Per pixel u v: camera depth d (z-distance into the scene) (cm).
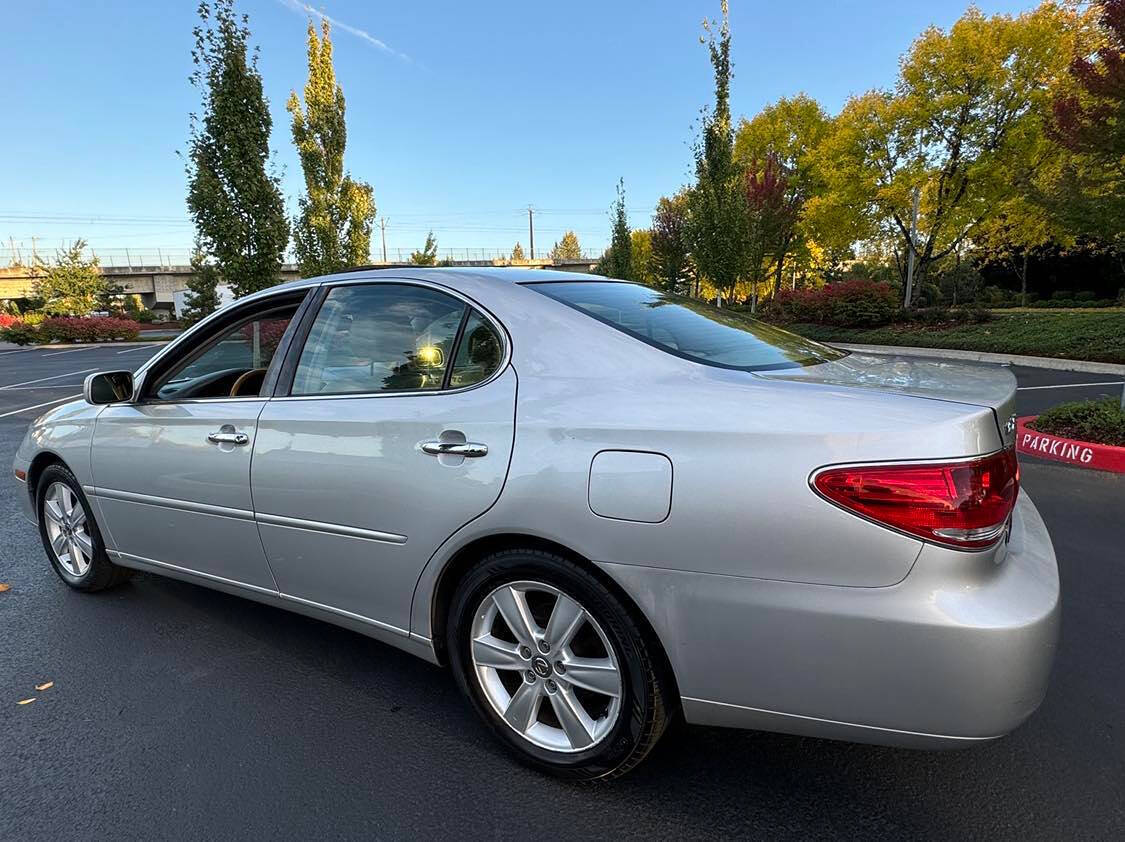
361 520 242
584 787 219
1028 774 220
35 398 1295
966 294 4209
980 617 161
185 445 296
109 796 218
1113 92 998
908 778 220
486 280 249
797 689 177
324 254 1537
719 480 178
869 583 166
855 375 212
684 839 196
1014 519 213
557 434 202
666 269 3616
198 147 1007
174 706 267
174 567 319
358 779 225
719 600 180
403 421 233
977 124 2097
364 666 297
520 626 219
